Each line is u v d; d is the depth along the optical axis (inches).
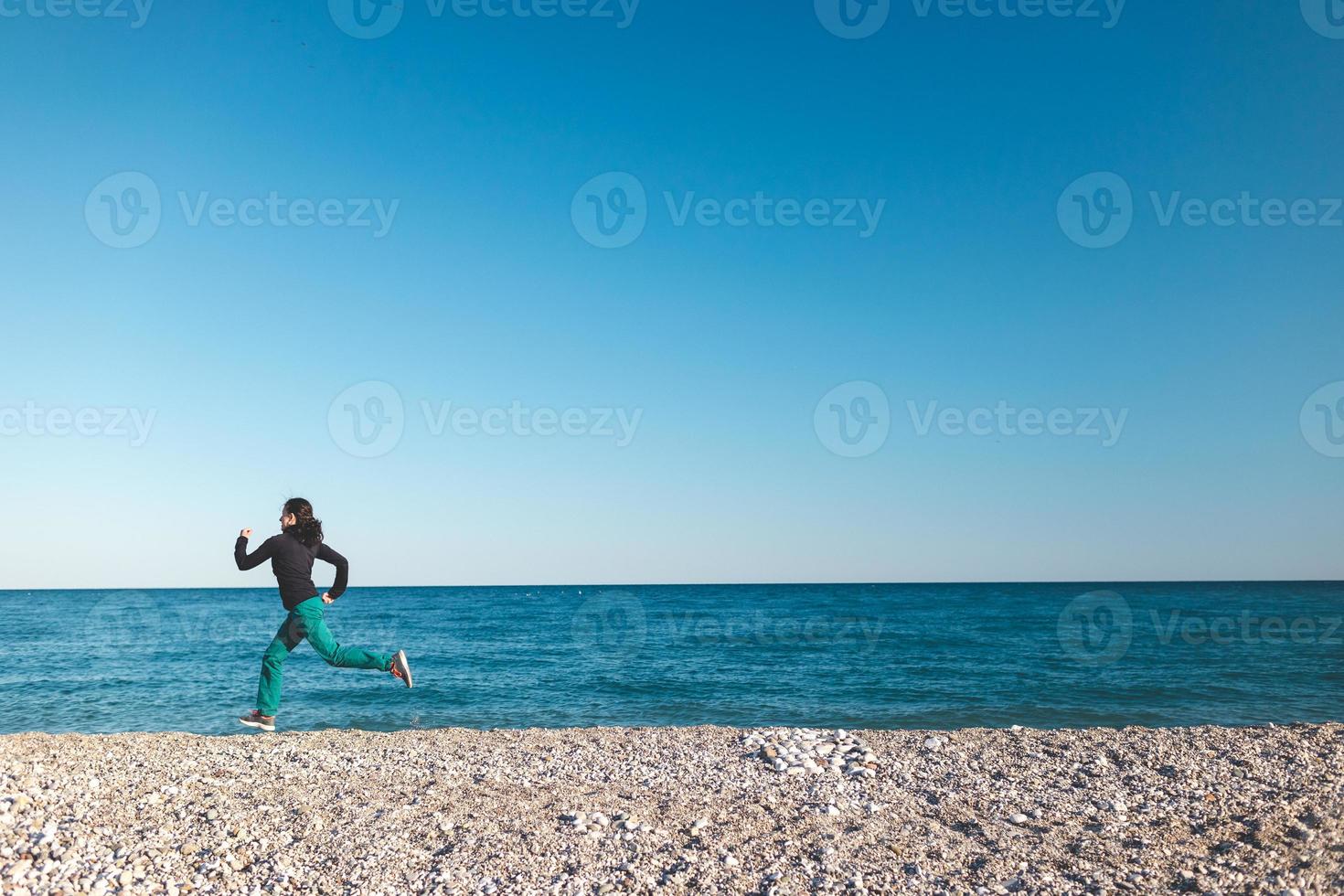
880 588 5093.5
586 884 173.9
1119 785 249.3
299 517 298.7
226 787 244.1
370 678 834.8
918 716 569.9
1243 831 202.8
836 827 210.2
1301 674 822.5
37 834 193.5
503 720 571.5
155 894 168.7
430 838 201.2
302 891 172.4
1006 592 4069.9
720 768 278.8
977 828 211.3
